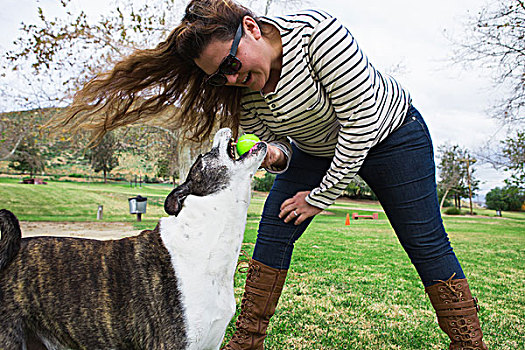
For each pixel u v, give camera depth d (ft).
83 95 9.76
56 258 7.58
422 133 9.08
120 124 10.11
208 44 7.42
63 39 47.55
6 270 7.30
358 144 8.08
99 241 8.11
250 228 47.60
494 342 11.57
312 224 64.28
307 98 8.11
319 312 14.08
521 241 43.57
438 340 11.65
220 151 8.21
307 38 7.63
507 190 73.00
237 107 9.97
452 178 153.69
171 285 7.48
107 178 174.70
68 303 7.40
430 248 8.82
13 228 7.42
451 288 8.55
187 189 8.13
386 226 62.80
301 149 10.21
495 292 18.15
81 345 7.55
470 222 90.02
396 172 8.88
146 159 70.90
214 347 8.09
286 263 9.95
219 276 7.84
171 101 9.89
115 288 7.52
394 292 17.25
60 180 161.99
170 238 7.85
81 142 58.13
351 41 7.64
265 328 9.89
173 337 7.30
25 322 7.25
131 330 7.47
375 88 8.20
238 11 7.54
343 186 8.86
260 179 139.23
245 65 7.54
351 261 25.70
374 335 11.93
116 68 9.19
